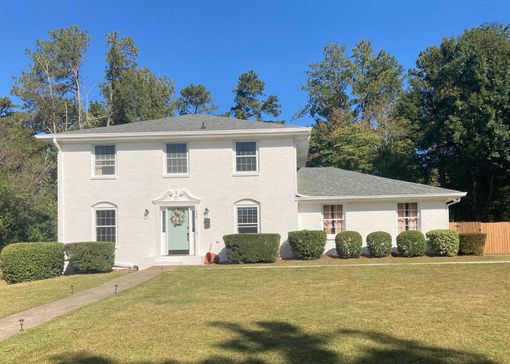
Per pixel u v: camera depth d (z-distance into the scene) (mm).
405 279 14672
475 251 22719
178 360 6883
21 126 45344
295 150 22891
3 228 24922
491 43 33281
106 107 47781
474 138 30609
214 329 8625
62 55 47062
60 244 20281
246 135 22531
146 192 22719
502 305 10430
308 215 23188
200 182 22719
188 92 60719
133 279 16703
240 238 21250
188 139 22781
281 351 7227
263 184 22688
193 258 21781
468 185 36219
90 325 9164
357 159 38562
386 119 44250
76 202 22797
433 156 37812
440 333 8094
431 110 37594
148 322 9289
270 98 64375
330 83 56594
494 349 7148
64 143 22938
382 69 55500
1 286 17797
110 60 47219
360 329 8445
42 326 9305
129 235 22594
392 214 23188
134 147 22891
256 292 12789
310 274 16297
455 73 34844
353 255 21953
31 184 32562
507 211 34812
